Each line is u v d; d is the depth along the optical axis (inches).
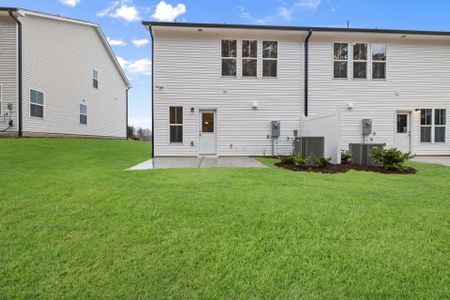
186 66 381.4
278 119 394.0
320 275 73.6
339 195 150.0
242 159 355.3
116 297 65.6
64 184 171.8
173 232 99.7
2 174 204.2
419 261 79.8
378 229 102.3
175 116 384.2
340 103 398.3
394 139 404.8
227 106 388.5
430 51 407.8
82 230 101.3
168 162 316.5
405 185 180.2
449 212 121.3
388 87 403.2
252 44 389.7
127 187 165.3
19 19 433.4
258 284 70.1
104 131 720.3
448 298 65.0
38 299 65.1
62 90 532.1
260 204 131.3
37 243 91.1
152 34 376.2
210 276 73.4
